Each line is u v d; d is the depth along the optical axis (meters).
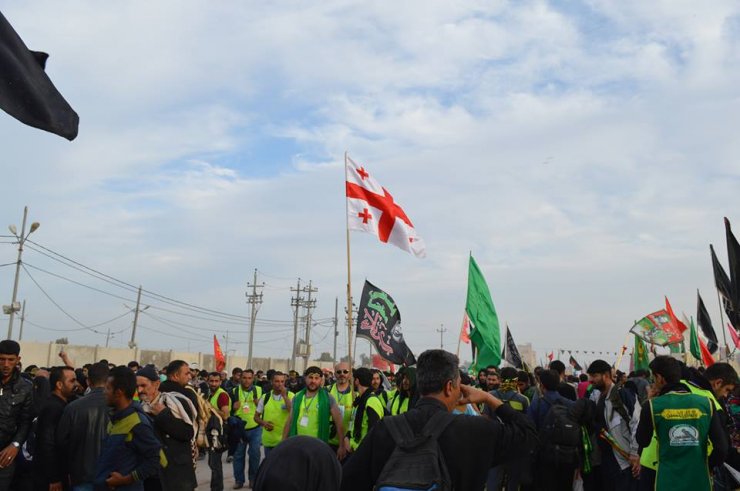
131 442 6.11
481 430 3.71
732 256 11.13
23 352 35.88
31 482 8.34
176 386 7.63
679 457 6.44
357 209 10.83
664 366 6.76
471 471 3.60
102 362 7.43
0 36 4.63
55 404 7.30
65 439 6.95
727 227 11.23
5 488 7.46
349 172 10.95
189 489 6.95
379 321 11.19
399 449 3.58
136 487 6.09
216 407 12.35
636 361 18.73
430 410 3.77
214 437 10.62
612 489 8.95
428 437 3.59
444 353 3.95
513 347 17.83
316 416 9.68
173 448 6.91
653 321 16.27
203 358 50.94
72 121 5.00
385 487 3.44
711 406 6.56
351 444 9.39
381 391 10.64
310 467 3.12
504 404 3.99
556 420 8.98
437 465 3.48
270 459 3.18
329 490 3.16
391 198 11.25
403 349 11.25
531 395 11.82
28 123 4.74
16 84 4.68
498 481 9.62
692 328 24.89
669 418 6.51
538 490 9.12
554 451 8.88
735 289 11.09
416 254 11.28
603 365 9.13
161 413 6.89
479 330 12.91
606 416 8.99
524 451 3.89
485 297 13.20
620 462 8.84
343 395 10.39
